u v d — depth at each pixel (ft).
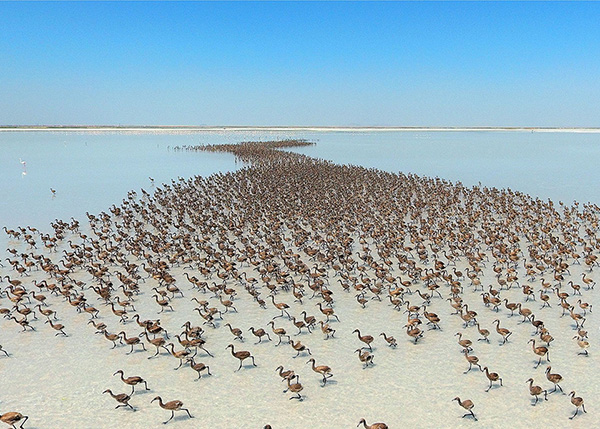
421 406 79.66
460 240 162.71
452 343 99.76
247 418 77.82
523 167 404.57
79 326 109.91
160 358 96.32
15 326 109.91
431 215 204.85
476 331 104.58
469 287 130.62
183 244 167.73
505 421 75.46
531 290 117.29
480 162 452.76
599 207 218.79
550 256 150.30
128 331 107.45
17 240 183.73
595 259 139.44
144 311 117.80
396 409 79.10
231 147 568.00
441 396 82.17
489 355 94.27
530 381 78.59
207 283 133.28
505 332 97.25
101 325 102.89
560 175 347.15
